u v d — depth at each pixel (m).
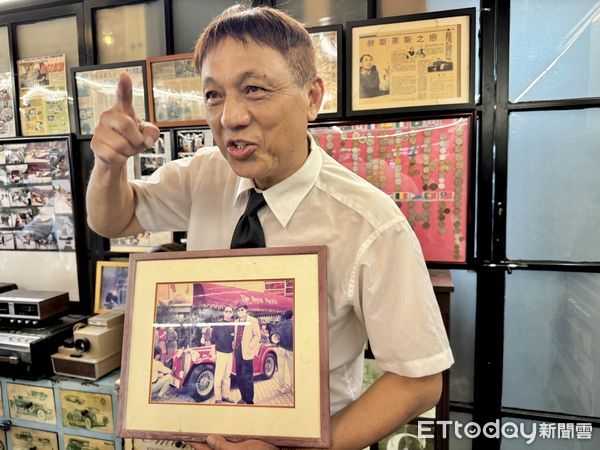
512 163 1.23
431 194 1.20
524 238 1.25
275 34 0.51
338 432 0.56
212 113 0.54
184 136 1.42
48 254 1.61
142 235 1.53
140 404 0.58
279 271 0.58
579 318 1.24
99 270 1.56
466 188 1.17
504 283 1.26
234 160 0.54
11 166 1.60
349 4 1.31
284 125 0.53
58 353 1.36
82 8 1.51
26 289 1.63
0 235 1.64
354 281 0.61
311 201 0.64
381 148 1.22
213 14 1.44
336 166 0.69
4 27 1.60
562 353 1.27
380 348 0.59
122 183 0.69
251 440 0.53
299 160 0.63
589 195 1.20
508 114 1.20
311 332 0.56
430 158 1.19
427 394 0.58
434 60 1.16
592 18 1.15
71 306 1.60
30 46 1.60
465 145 1.17
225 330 0.58
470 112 1.16
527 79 1.20
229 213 0.73
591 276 1.22
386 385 0.59
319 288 0.57
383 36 1.18
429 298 0.59
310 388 0.54
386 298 0.58
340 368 0.67
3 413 1.38
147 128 0.60
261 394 0.55
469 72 1.14
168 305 0.61
